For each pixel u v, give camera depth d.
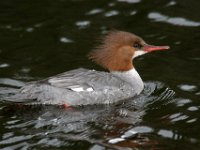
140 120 13.12
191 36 17.94
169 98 14.33
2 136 12.23
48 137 12.20
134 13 19.30
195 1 19.88
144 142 12.01
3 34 18.03
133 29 18.31
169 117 13.25
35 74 15.52
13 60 16.41
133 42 15.02
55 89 13.77
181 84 15.04
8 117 13.16
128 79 14.97
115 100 14.32
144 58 16.84
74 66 16.16
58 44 17.48
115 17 19.06
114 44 15.05
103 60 15.22
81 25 18.59
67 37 17.91
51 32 18.22
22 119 13.09
